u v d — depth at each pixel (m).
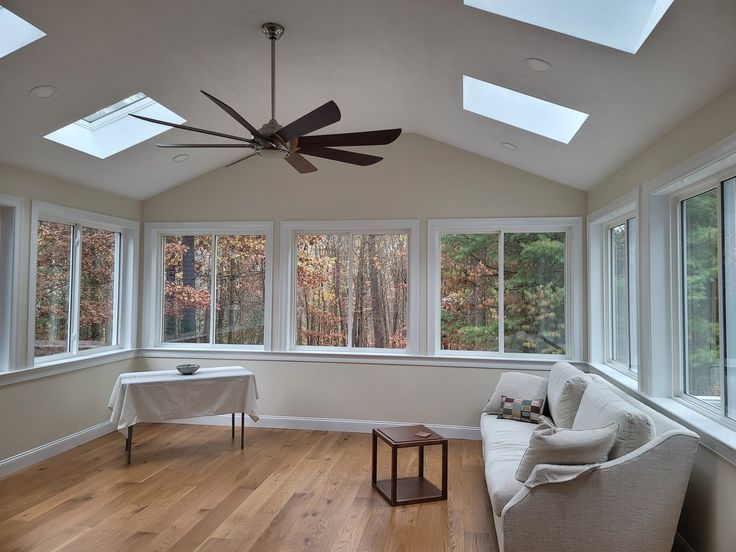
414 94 4.34
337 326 5.67
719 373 2.93
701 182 3.09
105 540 3.12
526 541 2.58
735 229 2.77
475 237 5.45
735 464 2.39
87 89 3.56
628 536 2.56
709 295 3.08
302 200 5.66
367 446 4.99
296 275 5.75
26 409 4.40
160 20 3.08
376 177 5.53
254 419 4.90
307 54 3.64
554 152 4.38
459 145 5.29
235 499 3.74
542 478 2.56
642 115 3.15
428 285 5.41
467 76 3.70
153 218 5.92
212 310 5.90
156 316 5.98
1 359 4.27
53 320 4.85
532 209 5.25
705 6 2.08
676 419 3.07
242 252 5.86
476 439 5.27
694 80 2.59
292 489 3.93
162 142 4.77
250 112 4.56
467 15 2.79
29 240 4.46
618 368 4.59
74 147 4.34
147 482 4.05
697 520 2.82
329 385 5.55
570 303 5.22
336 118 2.71
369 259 5.63
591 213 5.00
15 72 3.21
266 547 3.06
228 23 3.19
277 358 5.64
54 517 3.43
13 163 4.25
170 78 3.74
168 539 3.14
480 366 5.28
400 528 3.31
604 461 2.67
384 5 2.97
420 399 5.39
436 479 4.16
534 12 2.63
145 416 4.52
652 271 3.52
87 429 5.11
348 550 3.03
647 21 2.41
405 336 5.54
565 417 3.58
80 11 2.86
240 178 5.77
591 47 2.66
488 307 5.41
